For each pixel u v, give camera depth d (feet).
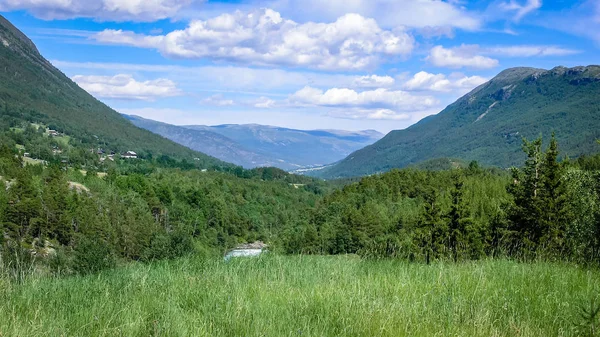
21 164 396.78
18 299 18.21
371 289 18.85
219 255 31.53
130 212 277.03
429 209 112.68
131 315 15.53
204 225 337.11
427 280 21.01
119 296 18.98
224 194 424.05
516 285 19.26
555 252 30.78
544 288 18.67
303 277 23.41
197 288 19.88
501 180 292.40
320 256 31.83
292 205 490.90
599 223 31.30
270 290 19.63
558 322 14.67
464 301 16.62
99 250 30.40
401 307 15.85
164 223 314.76
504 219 77.87
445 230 102.47
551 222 68.59
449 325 14.51
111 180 398.42
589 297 16.84
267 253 32.32
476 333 13.91
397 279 21.59
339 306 16.22
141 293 19.67
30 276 22.45
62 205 249.96
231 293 18.31
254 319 14.79
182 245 36.32
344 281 21.24
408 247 31.89
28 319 15.35
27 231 205.16
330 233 173.37
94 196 319.06
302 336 13.50
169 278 22.70
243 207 416.87
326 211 296.92
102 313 15.97
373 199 315.37
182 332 13.65
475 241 69.72
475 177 347.56
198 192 380.78
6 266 23.00
